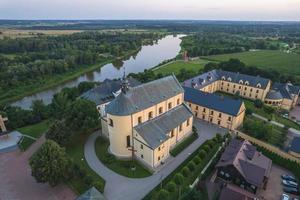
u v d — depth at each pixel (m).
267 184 59.44
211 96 91.25
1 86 136.25
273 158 67.81
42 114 93.44
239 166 58.72
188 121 78.94
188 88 98.75
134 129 63.94
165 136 65.88
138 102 65.75
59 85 155.00
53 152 53.44
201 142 76.69
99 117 80.88
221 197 50.38
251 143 76.19
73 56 193.12
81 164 64.38
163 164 65.25
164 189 52.22
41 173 52.22
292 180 60.31
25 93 136.25
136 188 56.59
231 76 125.88
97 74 180.50
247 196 49.25
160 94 73.00
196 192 51.16
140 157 65.94
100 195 46.38
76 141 75.75
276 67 171.12
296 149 69.25
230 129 85.12
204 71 149.12
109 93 89.81
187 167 60.25
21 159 68.56
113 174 61.03
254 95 117.44
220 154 68.69
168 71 169.25
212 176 61.50
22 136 80.06
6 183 58.66
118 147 66.38
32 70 154.38
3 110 92.19
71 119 73.69
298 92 112.62
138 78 132.12
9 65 166.25
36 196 54.44
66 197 54.09
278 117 99.38
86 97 87.00
